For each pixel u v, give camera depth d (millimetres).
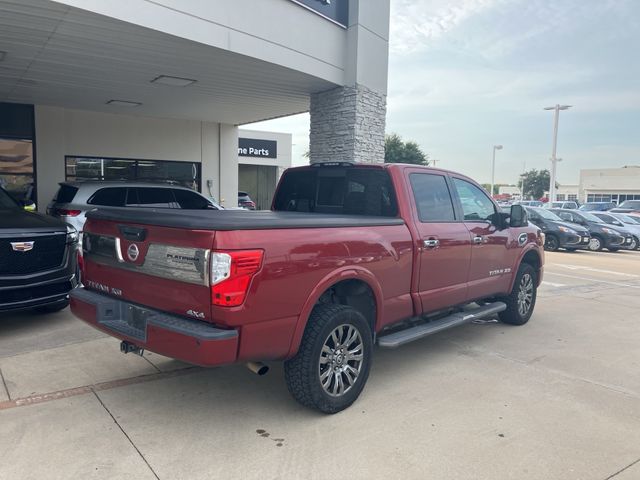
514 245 6449
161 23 7277
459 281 5488
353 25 10156
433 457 3418
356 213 5238
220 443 3543
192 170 15766
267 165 34469
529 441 3672
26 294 5715
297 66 9336
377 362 5359
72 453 3361
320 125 11047
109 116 13984
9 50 8234
